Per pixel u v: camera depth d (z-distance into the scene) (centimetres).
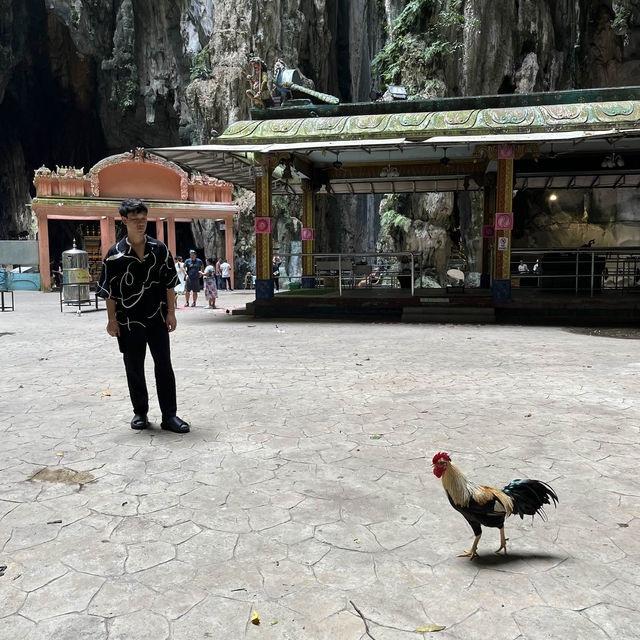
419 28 2598
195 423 461
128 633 200
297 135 1316
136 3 3541
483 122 1252
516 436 420
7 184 4225
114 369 710
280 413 490
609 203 2495
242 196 3083
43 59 3909
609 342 920
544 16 2478
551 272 1525
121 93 3678
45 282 2670
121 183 2675
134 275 417
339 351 840
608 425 446
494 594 220
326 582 231
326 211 3759
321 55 3575
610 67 2505
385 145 1202
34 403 534
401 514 294
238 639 196
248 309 1440
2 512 298
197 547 261
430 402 524
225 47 3127
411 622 204
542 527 278
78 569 242
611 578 232
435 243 2545
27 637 197
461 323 1245
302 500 311
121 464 368
